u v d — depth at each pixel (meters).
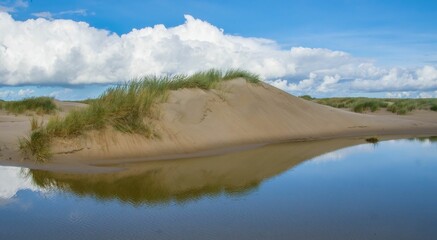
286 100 16.77
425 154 10.80
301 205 5.83
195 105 13.45
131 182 7.27
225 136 12.48
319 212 5.51
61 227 4.91
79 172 8.05
